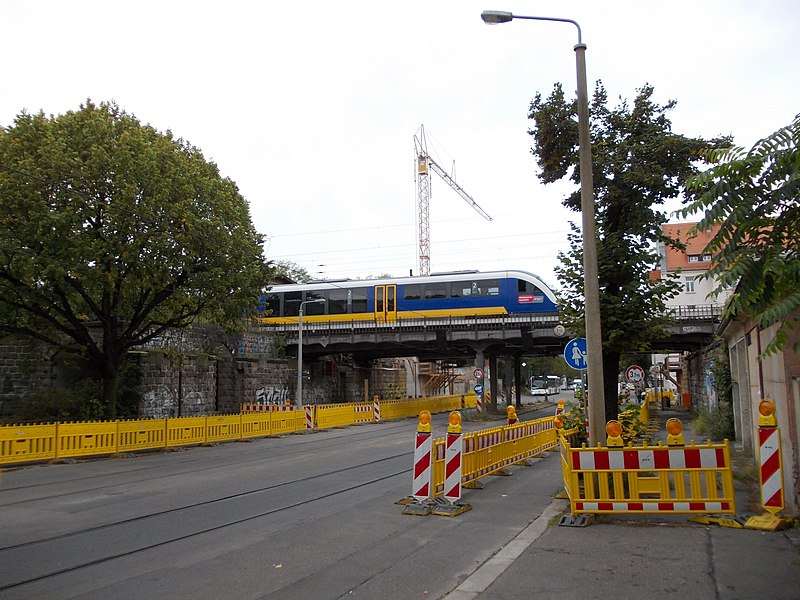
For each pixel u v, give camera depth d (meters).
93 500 10.90
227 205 24.62
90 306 23.64
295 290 41.66
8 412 26.47
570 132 13.12
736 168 4.89
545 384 83.50
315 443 23.44
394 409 40.75
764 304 4.75
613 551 7.02
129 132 22.44
